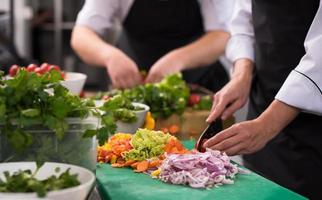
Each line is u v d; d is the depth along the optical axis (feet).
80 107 3.56
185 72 8.02
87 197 3.32
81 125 3.57
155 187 3.78
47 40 14.69
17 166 3.40
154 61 8.07
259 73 5.69
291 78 4.84
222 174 3.93
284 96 4.77
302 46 5.24
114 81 7.05
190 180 3.82
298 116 5.20
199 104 6.22
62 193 2.95
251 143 4.55
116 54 7.21
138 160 4.32
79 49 7.76
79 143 3.60
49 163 3.42
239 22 6.14
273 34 5.41
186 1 7.79
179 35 8.04
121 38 8.26
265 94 5.65
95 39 7.68
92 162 3.70
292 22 5.24
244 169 4.23
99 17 7.93
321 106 4.80
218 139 4.46
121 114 4.83
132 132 4.98
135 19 7.90
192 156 4.02
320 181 5.16
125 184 3.84
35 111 3.31
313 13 5.11
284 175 5.35
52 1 14.67
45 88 3.52
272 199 3.59
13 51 10.85
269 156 5.48
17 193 2.97
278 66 5.43
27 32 14.57
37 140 3.51
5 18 11.81
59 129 3.36
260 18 5.54
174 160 3.94
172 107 5.88
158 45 8.04
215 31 7.72
